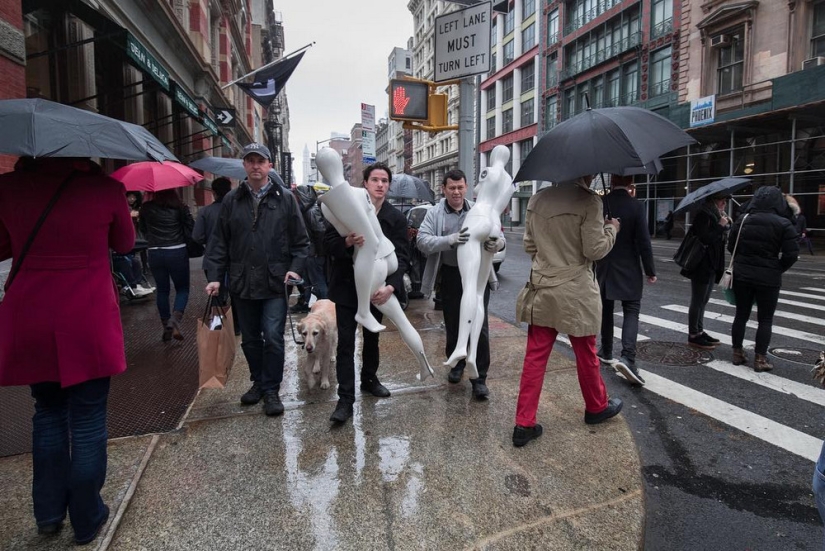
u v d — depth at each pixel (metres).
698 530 2.70
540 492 2.82
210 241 3.91
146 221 5.75
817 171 20.11
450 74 6.74
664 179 28.53
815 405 4.29
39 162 2.29
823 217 20.44
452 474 3.00
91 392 2.36
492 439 3.44
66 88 9.43
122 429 3.62
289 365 5.04
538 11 41.44
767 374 5.04
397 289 3.78
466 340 3.67
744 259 5.00
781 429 3.86
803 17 20.47
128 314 7.37
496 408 3.94
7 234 2.30
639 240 4.73
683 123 25.33
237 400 4.09
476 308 3.73
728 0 23.69
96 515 2.41
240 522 2.55
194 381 4.60
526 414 3.36
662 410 4.23
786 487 3.10
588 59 35.25
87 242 2.28
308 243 3.94
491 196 3.93
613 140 2.89
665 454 3.52
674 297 9.30
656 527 2.72
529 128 44.75
